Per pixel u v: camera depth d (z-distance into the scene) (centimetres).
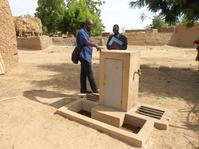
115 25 632
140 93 649
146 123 418
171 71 1011
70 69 1021
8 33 888
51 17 3678
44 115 465
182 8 931
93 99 530
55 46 2439
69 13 3325
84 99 525
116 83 457
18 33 2320
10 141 364
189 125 445
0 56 834
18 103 530
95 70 1002
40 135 386
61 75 869
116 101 465
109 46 637
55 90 649
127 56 435
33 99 561
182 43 2788
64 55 1709
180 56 1731
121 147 359
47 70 973
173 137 397
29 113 473
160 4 1018
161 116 462
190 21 979
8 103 528
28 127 412
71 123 434
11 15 912
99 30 3575
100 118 454
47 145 357
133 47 2523
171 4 963
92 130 409
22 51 1934
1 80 742
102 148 354
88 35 534
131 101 471
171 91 677
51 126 419
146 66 1160
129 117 447
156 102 572
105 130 402
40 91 634
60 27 3459
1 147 347
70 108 488
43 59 1416
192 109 528
